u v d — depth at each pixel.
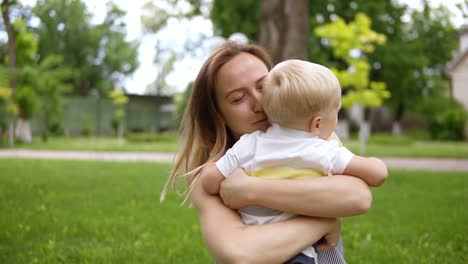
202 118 2.26
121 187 8.73
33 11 24.34
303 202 1.81
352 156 1.90
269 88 1.91
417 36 33.50
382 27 30.42
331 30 16.88
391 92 34.22
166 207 6.86
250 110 2.07
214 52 2.20
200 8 24.42
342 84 17.28
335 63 30.55
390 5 29.78
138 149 20.30
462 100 37.06
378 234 5.33
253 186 1.86
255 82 2.07
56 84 26.58
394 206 7.05
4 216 6.00
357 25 16.91
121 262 4.30
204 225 1.96
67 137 35.41
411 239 5.11
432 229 5.53
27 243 4.88
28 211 6.38
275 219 1.92
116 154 18.33
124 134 39.03
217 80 2.12
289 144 1.89
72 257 4.39
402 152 18.34
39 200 7.25
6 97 22.55
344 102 17.28
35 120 34.59
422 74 34.22
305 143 1.88
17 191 8.05
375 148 20.59
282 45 12.00
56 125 35.88
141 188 8.60
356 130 39.75
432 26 32.97
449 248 4.71
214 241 1.88
